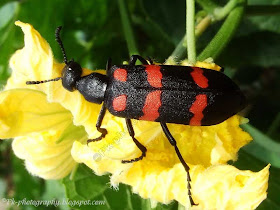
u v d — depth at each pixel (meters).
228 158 0.07
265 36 0.11
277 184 0.09
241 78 0.12
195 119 0.07
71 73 0.07
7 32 0.11
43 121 0.08
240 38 0.11
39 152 0.08
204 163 0.08
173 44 0.12
